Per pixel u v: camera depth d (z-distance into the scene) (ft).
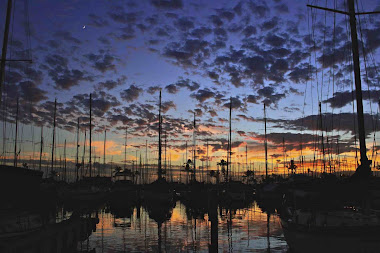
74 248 64.75
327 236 44.55
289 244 60.03
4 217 44.39
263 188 214.48
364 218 44.75
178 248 67.77
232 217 123.44
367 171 49.11
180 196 247.70
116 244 72.13
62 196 179.11
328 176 74.18
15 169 47.03
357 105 55.36
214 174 367.86
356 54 56.75
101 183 233.96
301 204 53.31
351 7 58.34
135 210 152.76
